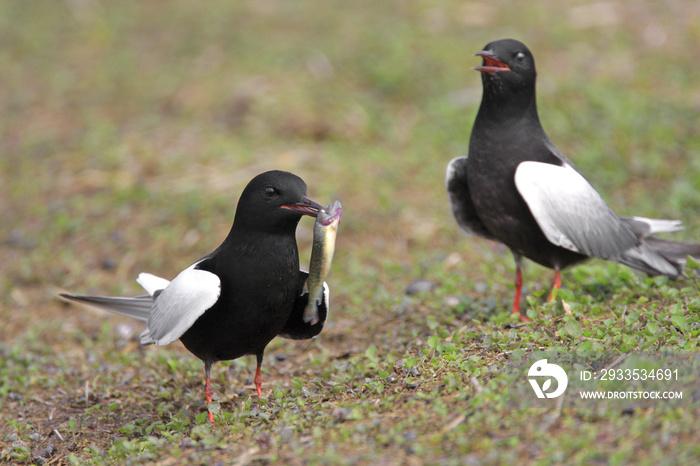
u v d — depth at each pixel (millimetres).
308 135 18656
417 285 12078
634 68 20844
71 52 26125
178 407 9125
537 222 9133
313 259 7781
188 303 7633
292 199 7766
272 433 7273
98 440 8711
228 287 7855
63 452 8531
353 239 14805
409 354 9102
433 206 15656
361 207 15656
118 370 10695
